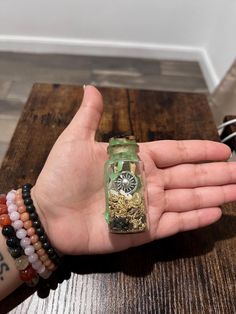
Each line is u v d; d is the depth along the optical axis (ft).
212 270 0.60
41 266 0.57
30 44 2.36
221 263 0.61
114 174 0.55
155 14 2.30
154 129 0.87
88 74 2.24
